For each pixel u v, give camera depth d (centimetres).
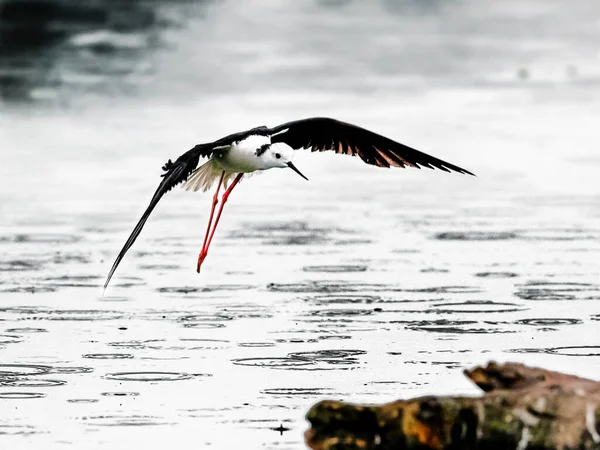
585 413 935
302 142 1156
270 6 4944
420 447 957
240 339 1406
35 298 1580
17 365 1317
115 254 1825
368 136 1136
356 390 1238
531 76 3656
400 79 3609
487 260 1772
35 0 4681
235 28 4444
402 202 2194
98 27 4369
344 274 1697
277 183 2389
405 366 1309
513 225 1992
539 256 1794
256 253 1823
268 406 1195
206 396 1223
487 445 947
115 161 2547
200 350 1367
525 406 946
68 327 1455
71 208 2136
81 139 2786
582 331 1429
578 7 4944
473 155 2602
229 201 2220
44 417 1168
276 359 1335
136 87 3472
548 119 3006
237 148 1130
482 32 4450
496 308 1526
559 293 1594
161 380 1271
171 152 2631
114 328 1452
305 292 1608
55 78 3578
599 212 2083
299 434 1126
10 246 1867
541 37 4356
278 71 3719
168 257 1805
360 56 3984
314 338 1408
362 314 1503
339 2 5053
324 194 2275
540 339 1398
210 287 1636
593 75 3647
